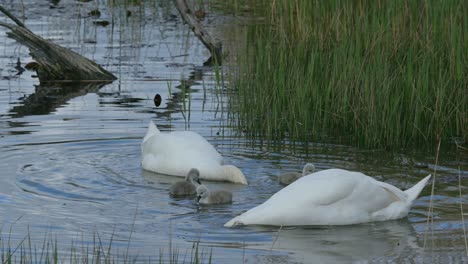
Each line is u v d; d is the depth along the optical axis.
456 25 16.23
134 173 13.96
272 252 10.42
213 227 11.36
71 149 14.95
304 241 10.88
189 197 12.75
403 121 15.69
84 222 11.41
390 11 17.03
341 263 10.09
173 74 20.84
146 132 16.09
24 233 10.95
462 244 10.68
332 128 16.52
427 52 16.09
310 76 16.47
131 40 24.48
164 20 27.22
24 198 12.36
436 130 15.72
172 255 10.20
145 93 19.16
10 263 9.68
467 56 16.16
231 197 12.44
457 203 12.26
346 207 11.66
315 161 14.37
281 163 14.31
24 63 22.53
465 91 15.91
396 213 11.81
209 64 21.86
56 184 13.06
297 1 18.50
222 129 16.39
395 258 10.23
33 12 28.08
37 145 15.10
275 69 17.08
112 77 20.73
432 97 16.03
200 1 28.38
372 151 15.06
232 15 27.19
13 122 16.69
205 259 10.11
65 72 20.75
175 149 14.05
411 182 13.12
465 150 15.11
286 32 19.52
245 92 16.92
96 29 25.73
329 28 17.58
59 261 10.01
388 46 16.45
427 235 11.06
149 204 12.32
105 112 17.55
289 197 11.62
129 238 10.77
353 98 16.19
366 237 11.06
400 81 15.88
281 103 16.66
